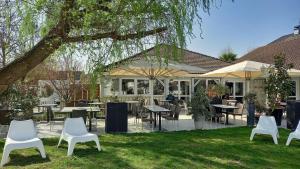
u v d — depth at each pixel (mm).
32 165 6617
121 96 19469
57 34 5051
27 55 5105
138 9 5184
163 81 20875
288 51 21891
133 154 7582
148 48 5781
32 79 14305
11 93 11578
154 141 9297
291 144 9148
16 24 6855
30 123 7906
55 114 13031
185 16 5457
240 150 8242
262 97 15125
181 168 6457
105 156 7379
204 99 12195
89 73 5805
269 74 11570
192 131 11305
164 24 5496
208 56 24016
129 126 12578
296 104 11883
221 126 12805
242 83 22109
